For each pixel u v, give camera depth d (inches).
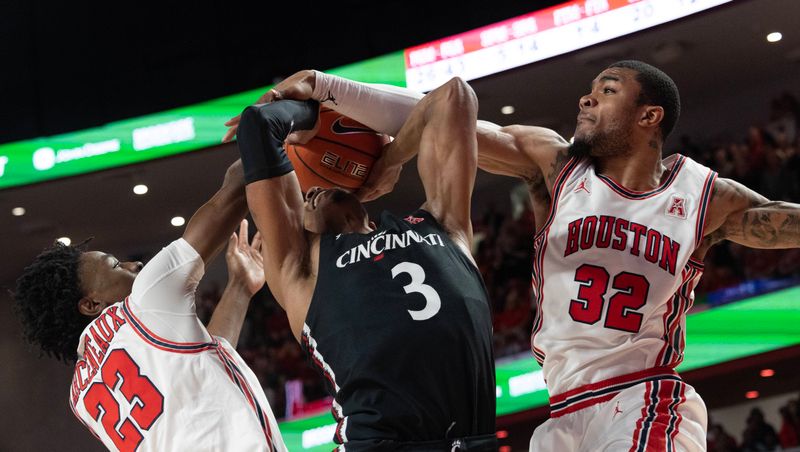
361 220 94.1
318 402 430.0
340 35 384.2
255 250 120.6
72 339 106.9
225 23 401.7
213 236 99.8
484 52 360.2
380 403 81.1
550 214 101.0
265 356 453.4
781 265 362.9
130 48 412.5
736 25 381.7
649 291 95.5
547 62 352.8
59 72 418.0
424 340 82.7
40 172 420.5
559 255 98.6
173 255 98.3
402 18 374.9
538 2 353.1
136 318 97.3
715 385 398.9
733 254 374.6
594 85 102.4
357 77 378.0
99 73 415.5
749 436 393.1
